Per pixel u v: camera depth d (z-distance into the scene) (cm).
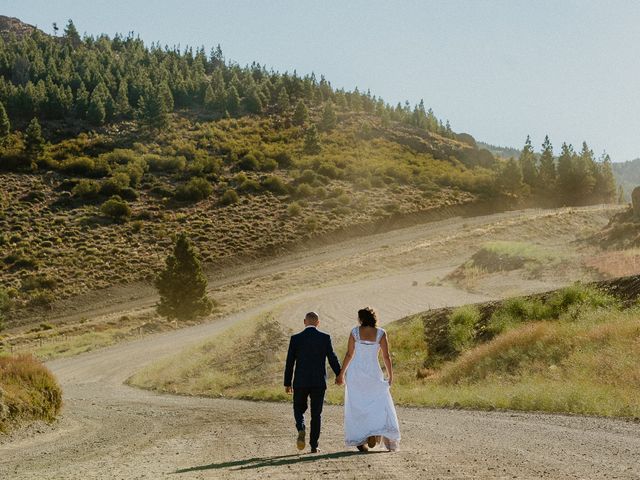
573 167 15725
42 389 1791
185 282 6109
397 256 8019
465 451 795
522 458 723
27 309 7350
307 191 12288
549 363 1897
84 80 17575
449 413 1432
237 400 2412
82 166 12312
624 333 1856
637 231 4988
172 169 12988
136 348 5000
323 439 1077
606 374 1595
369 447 844
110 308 7494
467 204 13050
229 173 13225
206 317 6191
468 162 18075
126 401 2522
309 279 7469
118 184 11431
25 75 17788
